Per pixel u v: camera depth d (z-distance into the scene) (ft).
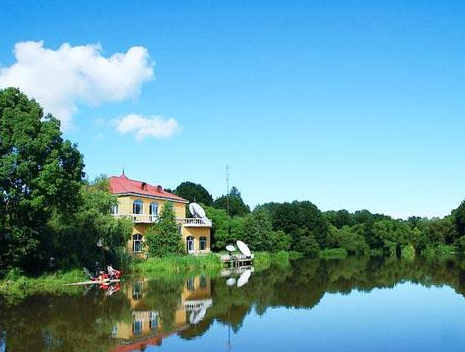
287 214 318.24
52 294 102.01
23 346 58.13
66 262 129.29
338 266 203.00
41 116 115.14
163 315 79.20
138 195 193.57
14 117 109.29
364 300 99.14
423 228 363.56
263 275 154.92
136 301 93.50
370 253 345.51
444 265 206.08
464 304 93.97
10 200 110.32
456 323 74.33
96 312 81.15
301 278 145.69
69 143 116.47
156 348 57.72
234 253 228.63
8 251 112.78
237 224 255.09
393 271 174.91
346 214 418.72
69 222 128.16
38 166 111.86
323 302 96.02
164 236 182.60
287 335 65.05
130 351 56.18
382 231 343.46
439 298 102.63
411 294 109.29
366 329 69.46
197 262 177.58
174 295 102.94
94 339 61.87
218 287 118.62
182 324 72.13
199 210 223.51
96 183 154.71
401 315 81.30
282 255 264.31
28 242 113.91
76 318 75.72
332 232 346.13
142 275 149.69
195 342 60.70
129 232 148.05
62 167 115.34
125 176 213.25
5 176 105.91
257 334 65.62
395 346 59.21
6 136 107.96
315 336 64.54
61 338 62.39
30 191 111.55
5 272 114.42
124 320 74.59
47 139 110.73
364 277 150.51
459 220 339.98
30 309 83.51
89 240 132.57
